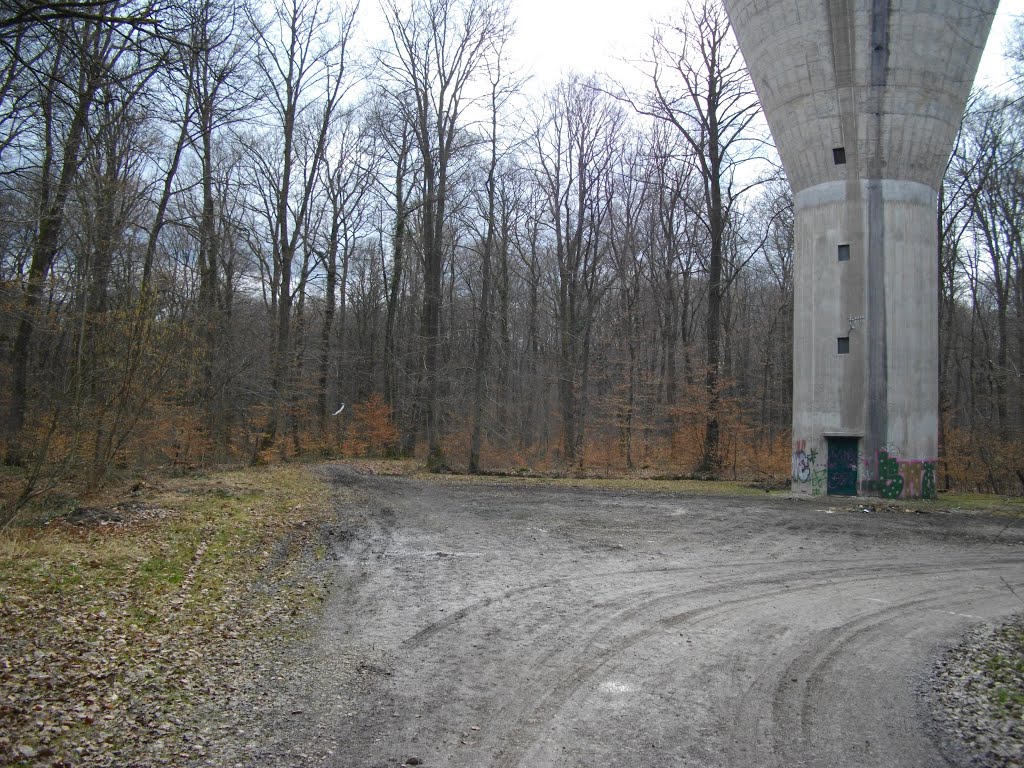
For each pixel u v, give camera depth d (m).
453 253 38.03
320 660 6.68
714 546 13.71
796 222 22.17
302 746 4.86
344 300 40.44
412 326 38.78
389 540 13.23
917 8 19.70
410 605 8.80
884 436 20.58
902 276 20.67
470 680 6.27
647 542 13.91
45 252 15.16
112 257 17.00
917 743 5.13
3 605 6.95
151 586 8.52
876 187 20.75
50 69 8.27
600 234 35.72
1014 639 8.00
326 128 29.53
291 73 27.42
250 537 12.03
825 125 20.91
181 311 18.31
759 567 11.89
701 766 4.71
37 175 13.83
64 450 12.91
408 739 5.03
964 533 15.60
